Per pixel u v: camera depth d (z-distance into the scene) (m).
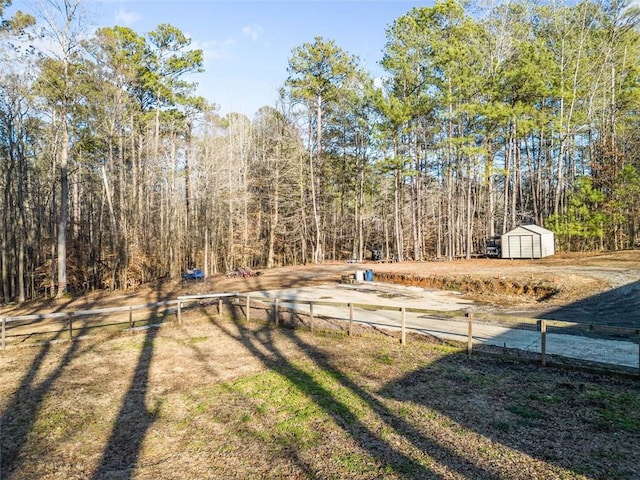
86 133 23.77
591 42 28.75
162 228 30.27
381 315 12.79
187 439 5.20
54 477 4.37
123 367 8.35
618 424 5.15
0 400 6.61
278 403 6.25
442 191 38.25
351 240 48.72
